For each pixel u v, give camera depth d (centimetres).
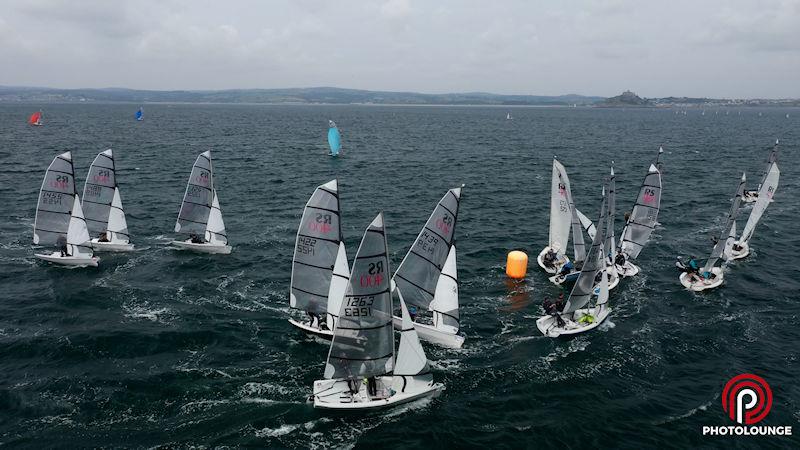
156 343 3284
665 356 3269
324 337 3388
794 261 4925
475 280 4378
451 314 3353
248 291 4097
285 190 7662
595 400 2820
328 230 3259
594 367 3131
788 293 4194
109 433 2483
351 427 2580
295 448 2427
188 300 3912
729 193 7750
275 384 2903
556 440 2516
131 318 3606
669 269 4694
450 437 2525
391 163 10650
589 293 3575
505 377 3022
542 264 4572
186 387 2855
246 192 7475
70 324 3500
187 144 13188
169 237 5334
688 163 10838
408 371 2877
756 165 10612
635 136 18112
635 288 4259
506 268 4609
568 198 4316
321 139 15738
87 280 4216
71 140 13312
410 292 3569
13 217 5803
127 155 10662
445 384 2947
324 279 3378
